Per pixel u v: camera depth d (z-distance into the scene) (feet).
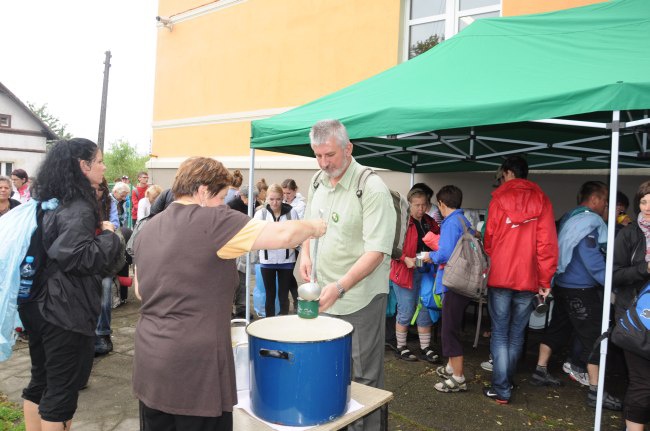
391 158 17.58
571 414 10.60
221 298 4.97
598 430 8.14
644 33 10.68
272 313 15.58
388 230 7.05
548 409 10.84
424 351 13.98
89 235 6.84
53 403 6.89
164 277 4.85
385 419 5.94
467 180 18.71
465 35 12.84
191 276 4.82
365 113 10.07
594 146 13.96
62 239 6.61
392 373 12.90
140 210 24.23
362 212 7.33
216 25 28.07
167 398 4.74
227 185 5.59
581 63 9.71
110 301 13.71
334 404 5.02
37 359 7.43
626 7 12.10
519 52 11.07
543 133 13.41
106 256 6.84
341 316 7.42
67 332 6.88
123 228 16.24
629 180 15.69
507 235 10.25
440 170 18.53
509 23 12.73
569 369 12.57
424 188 15.10
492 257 10.53
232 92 27.22
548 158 16.21
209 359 4.77
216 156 27.94
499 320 10.81
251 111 26.16
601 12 12.30
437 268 13.05
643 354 7.29
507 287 10.36
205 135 28.68
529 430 9.85
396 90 11.35
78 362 7.11
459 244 10.66
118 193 21.93
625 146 13.98
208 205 5.45
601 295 10.78
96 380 11.96
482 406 10.94
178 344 4.73
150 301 4.96
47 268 6.92
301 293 5.53
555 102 8.01
